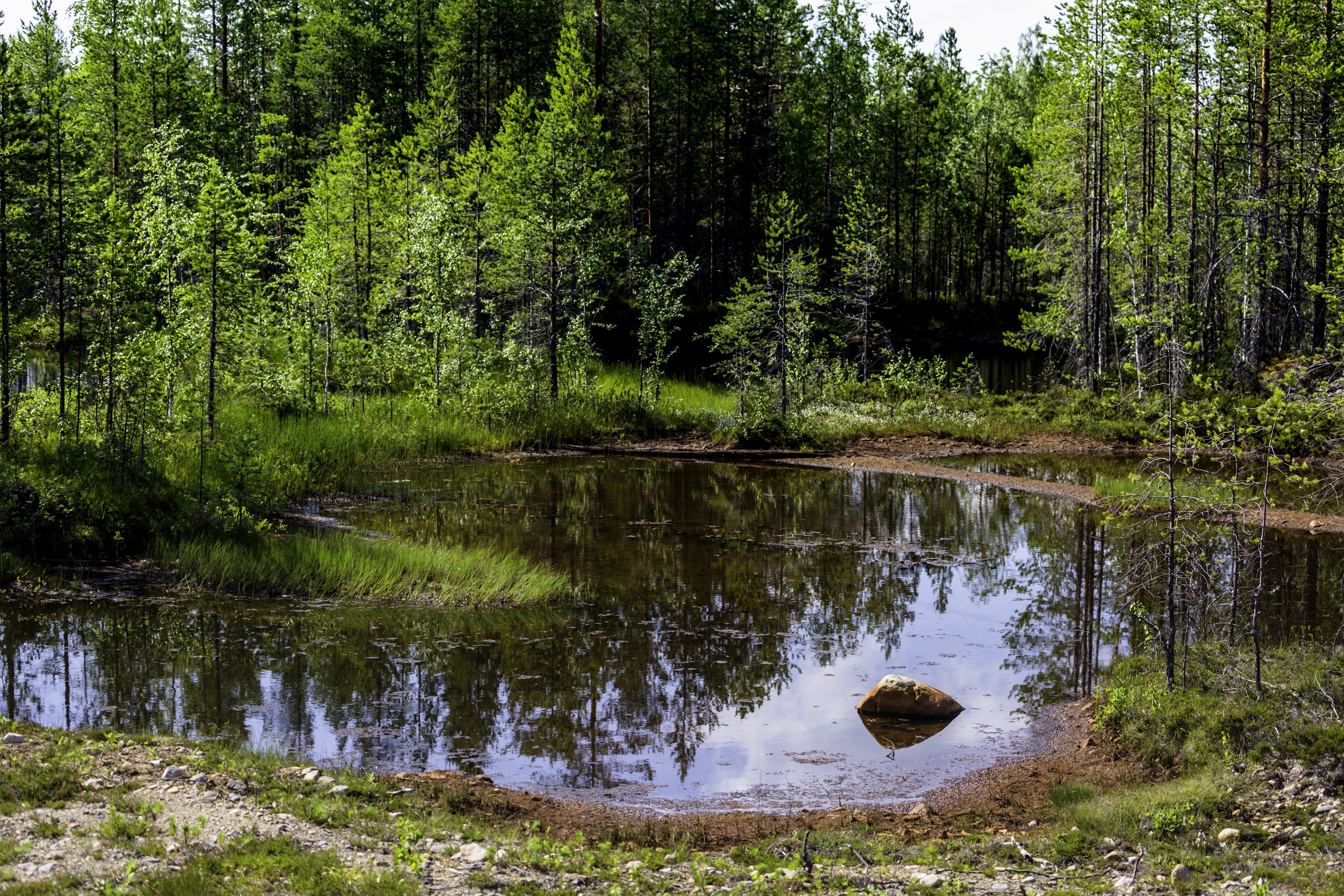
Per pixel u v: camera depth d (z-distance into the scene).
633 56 52.34
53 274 18.45
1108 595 13.83
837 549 16.53
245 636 11.48
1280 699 8.36
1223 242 31.25
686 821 7.25
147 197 20.28
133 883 5.15
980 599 13.62
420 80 53.03
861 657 11.27
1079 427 30.00
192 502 15.82
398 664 10.71
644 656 11.16
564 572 14.74
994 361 52.97
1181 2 30.20
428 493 21.25
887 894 5.78
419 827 6.41
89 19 38.69
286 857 5.64
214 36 52.81
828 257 57.31
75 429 17.86
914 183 63.00
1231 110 31.81
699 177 56.75
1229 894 5.69
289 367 28.09
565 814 7.33
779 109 59.75
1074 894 5.71
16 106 18.34
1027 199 39.06
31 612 12.04
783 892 5.74
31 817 6.00
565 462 26.36
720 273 53.56
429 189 37.19
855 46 61.81
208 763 7.33
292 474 19.97
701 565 15.34
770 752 8.69
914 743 8.95
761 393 31.48
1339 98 29.73
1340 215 30.70
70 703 9.16
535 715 9.36
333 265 29.98
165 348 17.41
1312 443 18.41
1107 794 7.62
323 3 52.31
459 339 30.16
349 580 13.59
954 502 20.92
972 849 6.63
